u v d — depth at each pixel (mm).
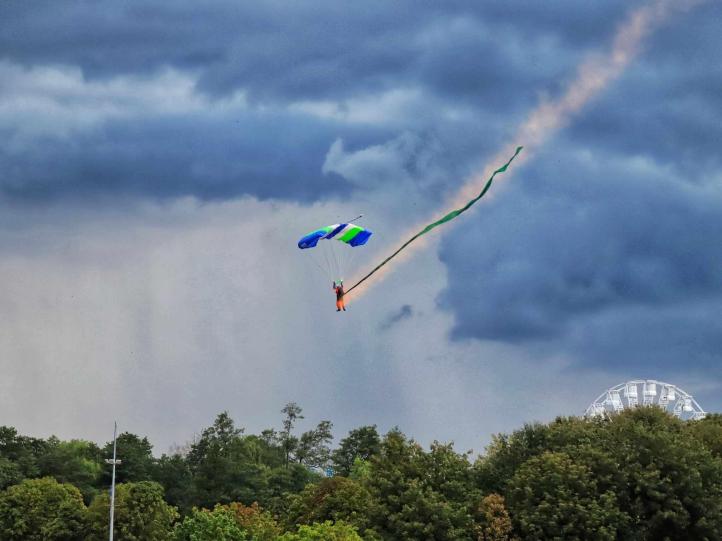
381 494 137750
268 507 197000
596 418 159500
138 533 162250
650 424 154250
